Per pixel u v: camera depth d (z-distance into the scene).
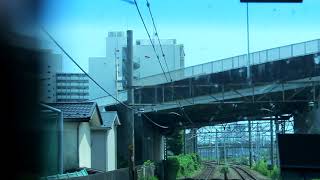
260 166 63.19
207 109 40.09
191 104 35.19
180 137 67.00
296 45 30.84
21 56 14.06
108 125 30.86
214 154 119.38
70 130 24.53
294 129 41.88
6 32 12.74
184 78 35.38
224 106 37.69
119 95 38.69
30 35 13.27
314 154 10.38
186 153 72.94
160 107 37.78
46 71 17.30
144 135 40.69
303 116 37.03
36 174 16.11
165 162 43.97
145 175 30.53
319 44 30.09
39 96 16.56
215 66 34.09
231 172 62.41
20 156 14.72
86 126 26.39
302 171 10.20
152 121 41.69
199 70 34.78
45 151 17.86
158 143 53.06
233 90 32.38
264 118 47.38
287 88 31.33
